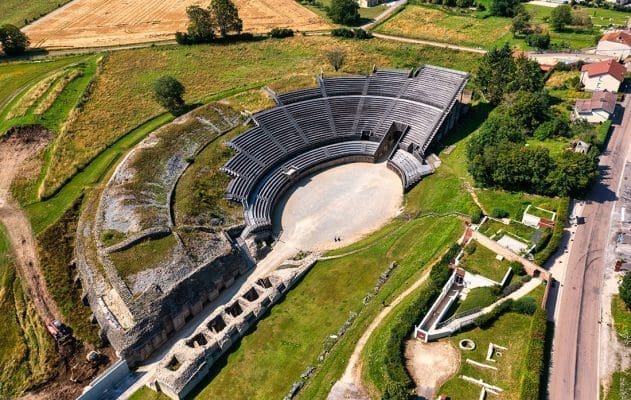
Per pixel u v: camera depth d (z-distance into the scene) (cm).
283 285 7169
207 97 11844
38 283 7369
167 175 8775
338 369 5800
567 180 7819
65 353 6456
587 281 6688
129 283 6831
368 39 14938
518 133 9169
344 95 10906
